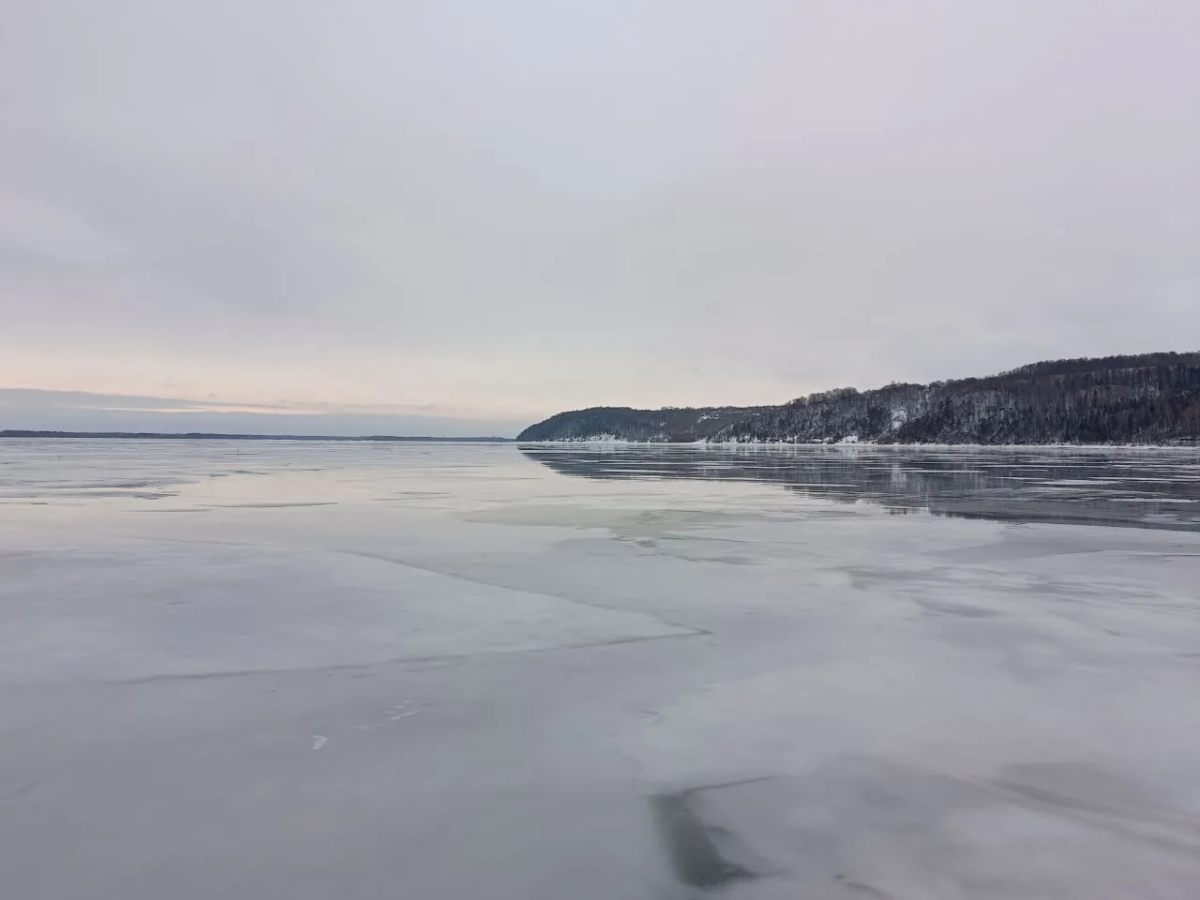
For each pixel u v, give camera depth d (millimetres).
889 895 2957
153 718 4664
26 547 11344
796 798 3705
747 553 10836
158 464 42562
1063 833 3389
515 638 6426
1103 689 5191
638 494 21891
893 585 8602
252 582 8750
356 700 4977
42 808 3572
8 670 5574
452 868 3111
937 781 3883
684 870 3115
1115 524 14188
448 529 13578
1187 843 3305
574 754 4184
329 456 62219
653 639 6402
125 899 2898
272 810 3561
